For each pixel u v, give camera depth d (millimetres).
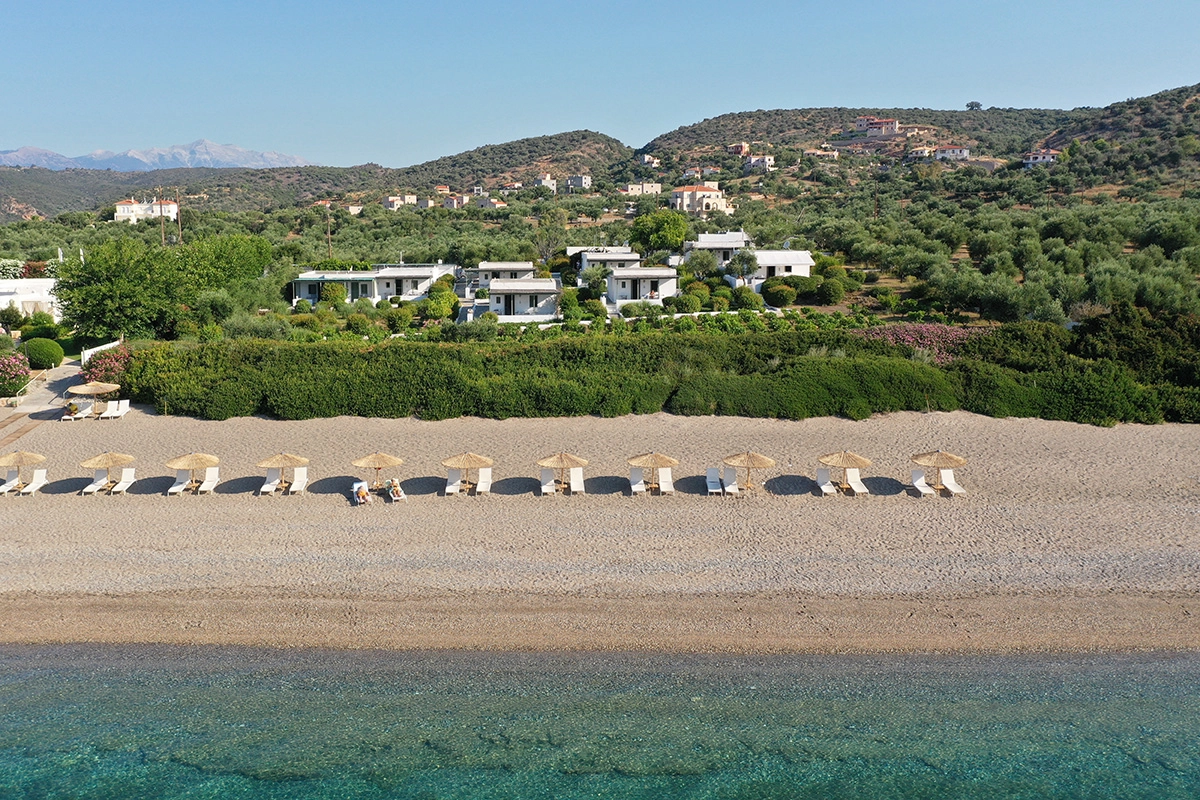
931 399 35562
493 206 158500
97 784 14727
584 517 25109
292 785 14719
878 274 72938
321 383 34969
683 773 15008
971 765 15203
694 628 19203
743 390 35562
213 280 58562
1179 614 19609
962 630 19094
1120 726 16172
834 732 16031
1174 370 37688
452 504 26094
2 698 16875
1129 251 66812
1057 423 34250
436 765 15172
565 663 18078
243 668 17953
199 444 31500
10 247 93625
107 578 21297
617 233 102438
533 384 35406
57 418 34750
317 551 22828
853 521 24797
